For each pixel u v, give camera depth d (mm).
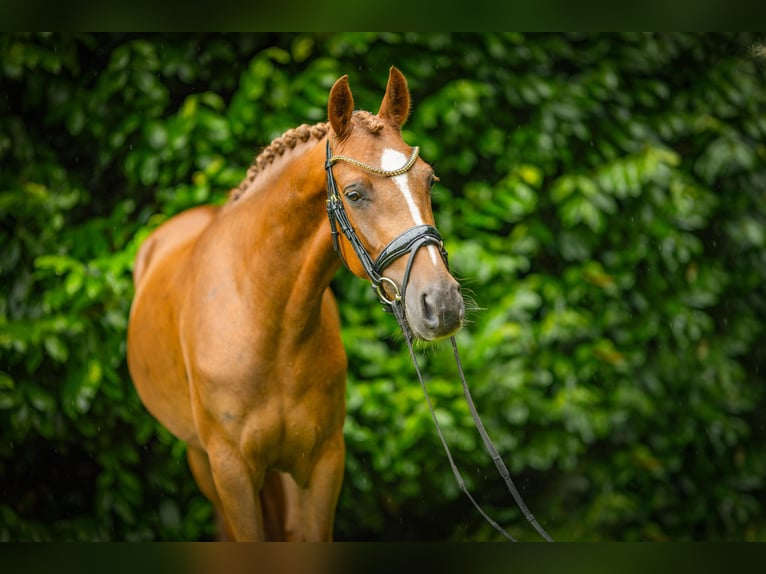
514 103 6523
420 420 5973
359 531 6785
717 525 6844
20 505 6457
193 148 6414
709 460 6883
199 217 5430
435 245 3205
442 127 6648
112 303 6043
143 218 6457
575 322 6305
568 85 6590
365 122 3445
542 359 6410
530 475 6816
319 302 3879
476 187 6531
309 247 3752
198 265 4184
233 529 4055
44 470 6551
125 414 6109
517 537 6676
